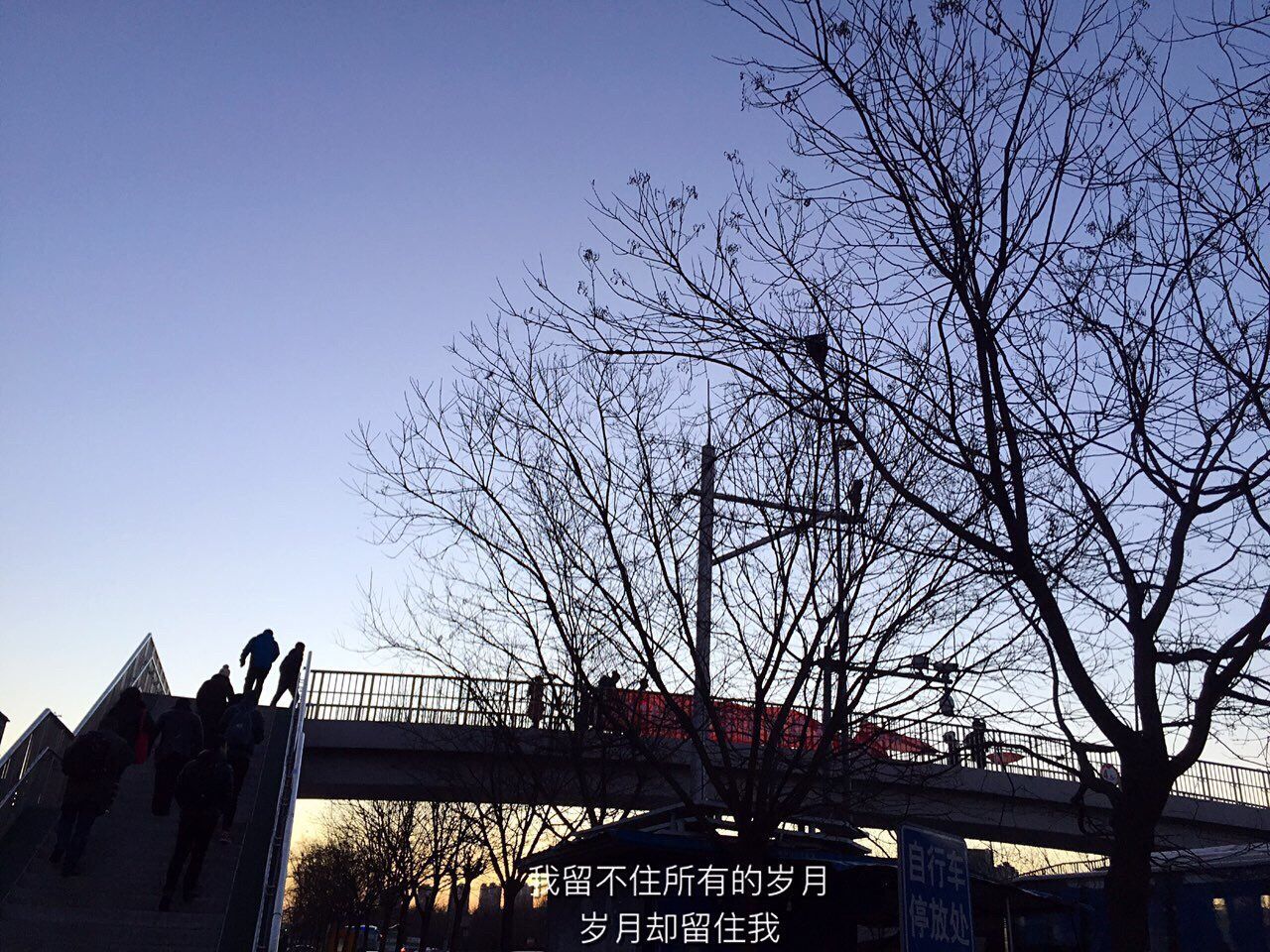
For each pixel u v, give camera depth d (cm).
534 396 1144
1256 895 1297
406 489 1175
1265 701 805
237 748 1423
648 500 1085
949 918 653
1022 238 848
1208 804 2678
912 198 862
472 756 2186
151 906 1186
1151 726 805
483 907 6975
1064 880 1505
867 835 1103
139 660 2345
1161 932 1371
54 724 1520
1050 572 866
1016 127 844
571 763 1625
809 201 912
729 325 909
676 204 944
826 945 995
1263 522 789
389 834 4219
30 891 1163
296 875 8544
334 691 2475
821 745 999
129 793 1562
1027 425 872
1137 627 835
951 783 1534
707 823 1008
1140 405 838
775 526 1016
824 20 838
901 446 1022
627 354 934
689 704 1202
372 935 6488
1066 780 2150
